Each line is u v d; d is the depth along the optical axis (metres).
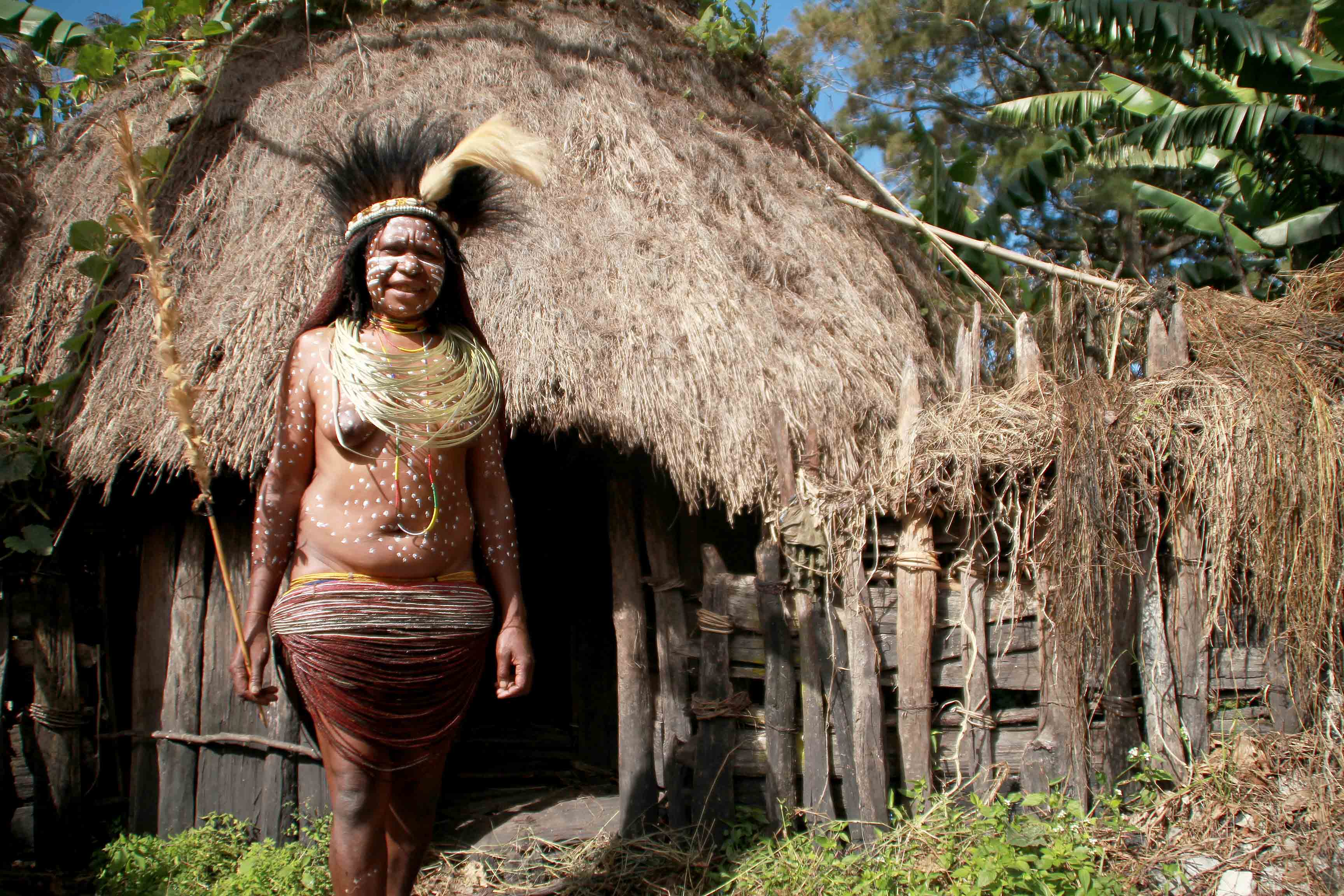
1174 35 5.77
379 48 4.97
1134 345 4.02
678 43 5.79
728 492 3.47
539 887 3.44
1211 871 2.92
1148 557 3.34
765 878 3.11
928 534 3.43
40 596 3.67
